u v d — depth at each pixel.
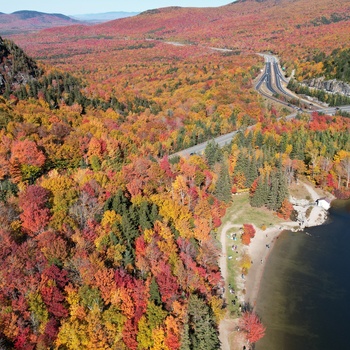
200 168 127.00
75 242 78.69
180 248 87.56
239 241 109.31
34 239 76.00
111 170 112.94
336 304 86.25
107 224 84.62
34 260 70.69
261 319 81.69
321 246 108.94
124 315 69.75
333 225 120.00
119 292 70.25
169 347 67.38
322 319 82.00
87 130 141.50
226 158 134.62
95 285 70.69
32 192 87.00
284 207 122.38
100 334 66.00
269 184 129.38
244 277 94.81
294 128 172.50
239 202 130.25
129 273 77.31
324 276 96.06
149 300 71.50
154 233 85.25
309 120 189.00
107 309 70.12
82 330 65.38
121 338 68.62
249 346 74.62
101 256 75.88
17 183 100.31
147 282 73.88
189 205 106.31
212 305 78.75
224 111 197.25
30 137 115.94
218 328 78.19
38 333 63.75
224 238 110.44
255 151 144.25
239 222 119.06
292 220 122.12
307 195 137.62
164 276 75.44
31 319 63.97
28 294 65.31
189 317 70.62
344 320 81.75
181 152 150.38
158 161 131.12
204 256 89.81
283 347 74.88
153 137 158.12
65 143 118.88
